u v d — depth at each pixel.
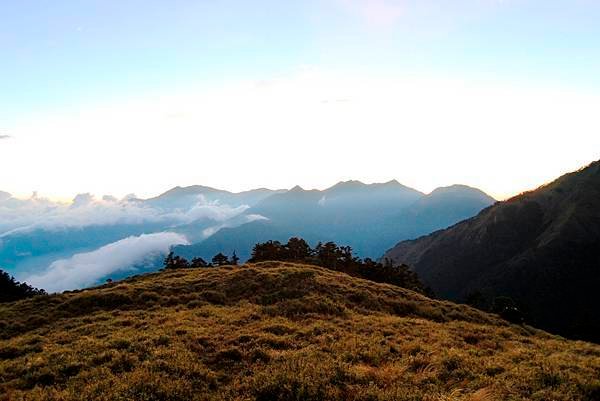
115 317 29.34
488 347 24.39
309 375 14.49
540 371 15.00
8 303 37.69
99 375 15.13
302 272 46.47
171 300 35.25
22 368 16.94
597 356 22.34
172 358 16.91
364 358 18.12
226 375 15.81
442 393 13.36
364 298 38.59
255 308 32.22
